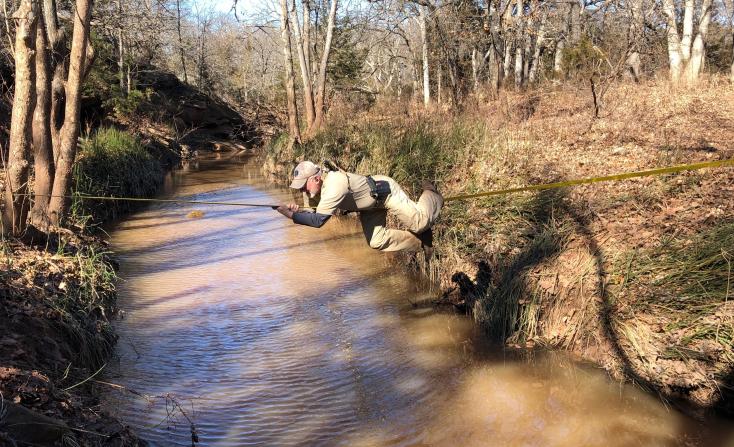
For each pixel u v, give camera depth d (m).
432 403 4.88
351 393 5.06
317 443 4.30
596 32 22.64
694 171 7.98
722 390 4.55
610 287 5.61
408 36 33.69
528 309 5.96
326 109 24.38
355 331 6.39
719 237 5.59
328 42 21.86
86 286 6.25
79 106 8.52
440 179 10.13
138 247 9.95
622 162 9.84
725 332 4.71
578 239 6.51
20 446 3.21
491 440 4.33
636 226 6.52
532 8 21.89
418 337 6.21
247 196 15.24
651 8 17.00
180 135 28.70
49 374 4.39
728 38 31.69
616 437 4.32
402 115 17.17
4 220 7.01
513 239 7.29
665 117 13.86
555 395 4.93
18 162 6.95
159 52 33.62
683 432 4.35
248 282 8.07
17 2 12.99
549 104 17.80
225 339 6.17
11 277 5.50
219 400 4.89
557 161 10.47
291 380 5.29
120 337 6.09
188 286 7.89
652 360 4.91
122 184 13.62
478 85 23.12
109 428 3.95
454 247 7.69
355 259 9.14
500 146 10.96
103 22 20.47
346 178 5.31
